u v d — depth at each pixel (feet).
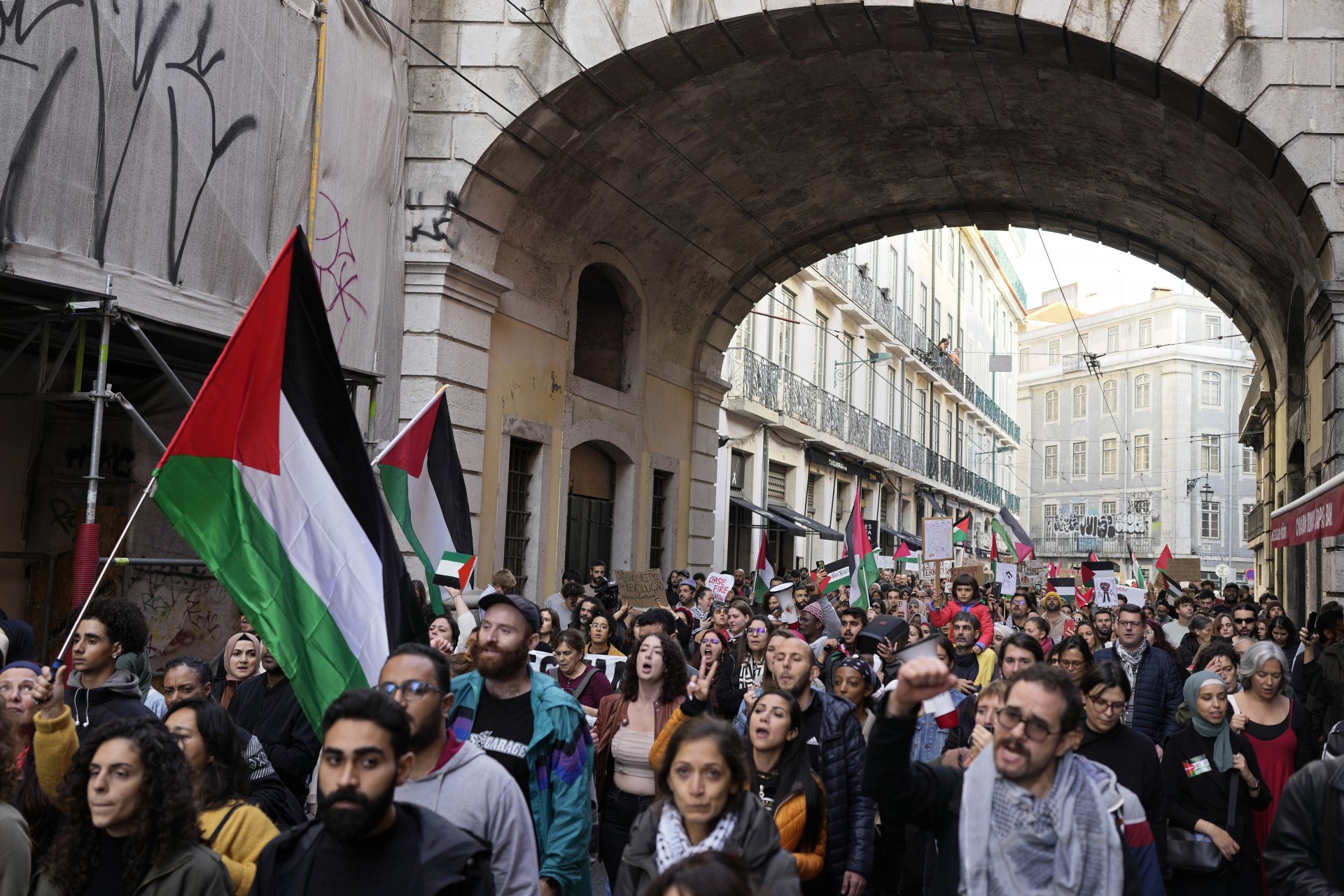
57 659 15.72
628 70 42.39
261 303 16.16
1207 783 17.76
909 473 123.34
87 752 10.84
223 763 12.71
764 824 11.07
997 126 50.26
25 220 25.23
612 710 18.97
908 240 125.18
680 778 10.87
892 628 16.37
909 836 18.08
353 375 36.94
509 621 14.96
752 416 83.61
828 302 101.60
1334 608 31.17
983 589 80.23
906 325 121.80
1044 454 238.27
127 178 28.02
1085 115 46.83
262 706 18.35
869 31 42.11
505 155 42.52
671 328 60.59
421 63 42.24
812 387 94.58
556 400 49.80
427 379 40.83
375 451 38.73
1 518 31.27
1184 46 38.47
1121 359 223.92
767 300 87.71
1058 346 239.30
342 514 16.71
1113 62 40.19
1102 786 10.55
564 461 50.29
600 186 48.37
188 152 30.14
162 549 33.88
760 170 53.57
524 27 42.04
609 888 18.48
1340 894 11.66
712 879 6.51
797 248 62.90
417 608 17.19
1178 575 86.12
